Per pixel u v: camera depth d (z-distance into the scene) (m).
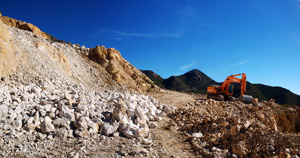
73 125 7.71
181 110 13.38
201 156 6.39
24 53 16.28
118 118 8.48
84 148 6.30
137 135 7.75
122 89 29.83
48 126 6.98
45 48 22.00
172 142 7.78
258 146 5.93
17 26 46.78
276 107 20.72
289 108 20.98
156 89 38.91
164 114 12.62
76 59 30.41
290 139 5.66
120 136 7.77
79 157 5.70
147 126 9.03
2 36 12.62
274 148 5.66
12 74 12.02
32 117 7.31
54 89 11.55
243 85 24.84
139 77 39.59
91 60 33.88
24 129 6.91
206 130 8.89
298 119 19.14
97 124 8.01
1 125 6.68
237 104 19.33
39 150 5.91
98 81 29.00
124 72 35.97
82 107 8.55
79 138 7.10
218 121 9.02
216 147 6.82
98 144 6.80
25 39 20.31
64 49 29.89
